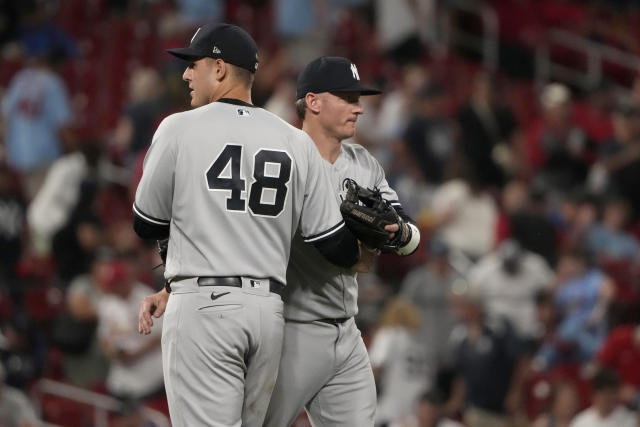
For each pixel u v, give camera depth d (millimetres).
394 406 33188
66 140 46312
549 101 48406
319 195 17016
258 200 16359
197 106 17062
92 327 33969
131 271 34094
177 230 16438
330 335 18188
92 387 33219
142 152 44469
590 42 59938
